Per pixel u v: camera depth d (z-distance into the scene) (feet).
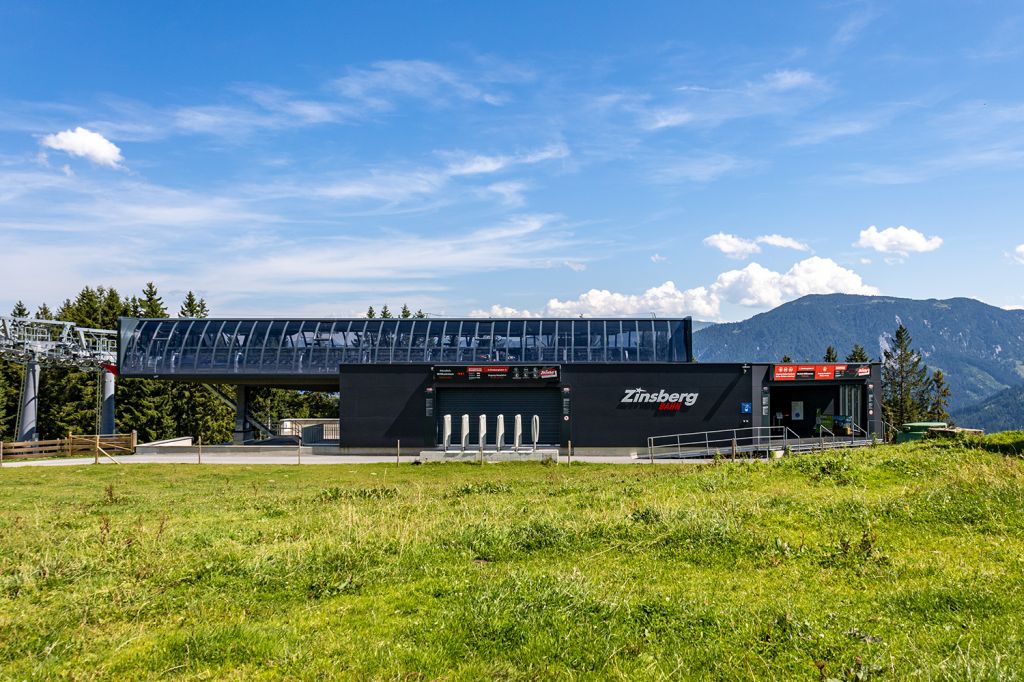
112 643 26.91
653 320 170.40
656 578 33.35
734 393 144.66
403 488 86.22
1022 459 61.46
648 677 22.81
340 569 35.53
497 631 25.95
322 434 197.57
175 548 42.24
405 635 26.40
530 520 45.11
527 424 148.66
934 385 383.45
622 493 61.00
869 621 26.53
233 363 168.14
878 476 61.72
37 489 94.79
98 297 311.68
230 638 26.21
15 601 32.91
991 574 31.01
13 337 162.91
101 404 173.58
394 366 147.33
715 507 48.42
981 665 21.66
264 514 59.88
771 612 27.43
